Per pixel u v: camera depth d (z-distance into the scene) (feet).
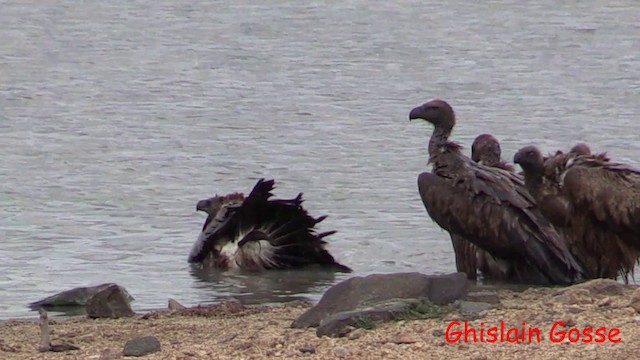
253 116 91.86
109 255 56.54
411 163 76.28
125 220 63.26
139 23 140.36
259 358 33.40
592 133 85.10
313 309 37.99
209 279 52.60
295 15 146.51
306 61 117.19
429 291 38.50
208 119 90.63
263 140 83.35
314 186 70.23
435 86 104.53
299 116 91.86
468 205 51.03
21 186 70.03
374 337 34.81
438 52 122.72
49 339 36.78
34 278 52.19
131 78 107.76
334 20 143.33
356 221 62.44
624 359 31.86
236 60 117.70
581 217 49.65
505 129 86.43
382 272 53.88
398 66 114.83
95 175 73.05
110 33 133.49
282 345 34.60
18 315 45.32
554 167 50.52
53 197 67.77
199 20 143.02
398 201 66.64
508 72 111.65
